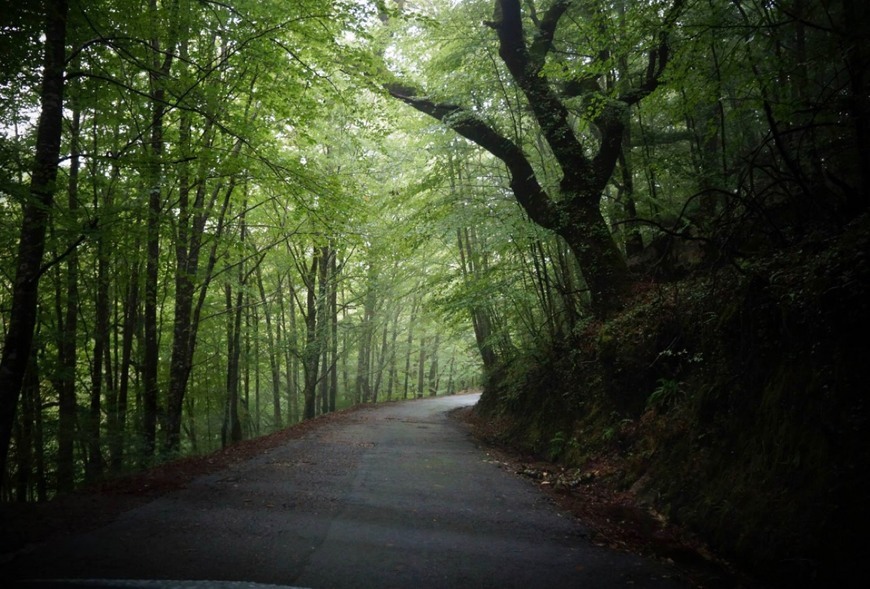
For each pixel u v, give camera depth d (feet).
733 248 24.20
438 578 13.58
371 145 58.44
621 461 25.98
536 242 41.73
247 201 46.98
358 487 23.71
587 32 29.53
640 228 44.68
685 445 21.88
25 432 39.91
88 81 31.17
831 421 15.78
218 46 38.78
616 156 39.32
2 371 21.30
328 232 37.78
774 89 25.55
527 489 24.75
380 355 113.50
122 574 12.83
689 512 18.89
